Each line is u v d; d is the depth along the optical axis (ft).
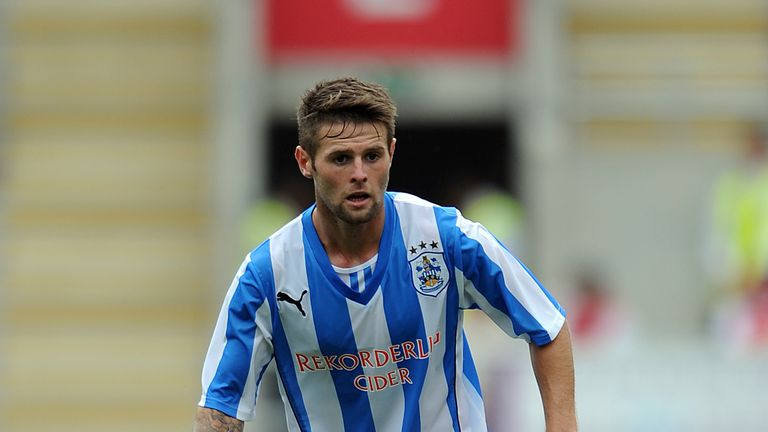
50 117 143.33
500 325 53.42
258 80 142.82
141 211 142.72
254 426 110.11
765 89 144.05
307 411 53.98
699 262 142.72
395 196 53.01
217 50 142.72
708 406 105.91
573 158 144.25
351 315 52.13
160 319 141.18
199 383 139.64
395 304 52.19
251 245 124.67
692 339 133.49
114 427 139.85
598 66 144.46
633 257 143.84
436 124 154.20
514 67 143.74
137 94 143.64
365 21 143.13
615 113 144.15
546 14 143.13
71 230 142.61
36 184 142.72
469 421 54.13
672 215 143.84
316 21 143.23
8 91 143.23
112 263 142.00
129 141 143.23
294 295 52.06
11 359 140.26
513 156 146.61
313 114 49.88
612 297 132.16
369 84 50.29
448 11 143.33
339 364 52.90
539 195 143.02
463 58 143.64
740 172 133.69
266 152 144.25
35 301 141.49
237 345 51.90
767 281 128.47
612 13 144.36
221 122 142.10
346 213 49.90
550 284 141.69
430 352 52.85
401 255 52.21
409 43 143.43
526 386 105.60
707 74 144.15
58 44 143.74
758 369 106.11
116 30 144.05
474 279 52.31
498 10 143.64
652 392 106.52
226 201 141.08
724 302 133.59
